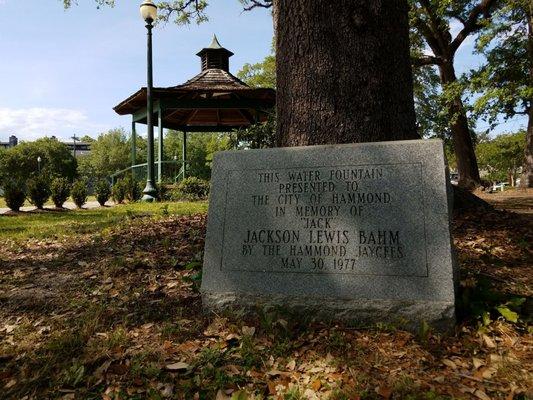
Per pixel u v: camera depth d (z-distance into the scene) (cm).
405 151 377
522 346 320
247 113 2312
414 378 286
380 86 513
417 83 3178
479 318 351
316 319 370
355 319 362
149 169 1652
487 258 552
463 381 282
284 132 533
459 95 2259
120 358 329
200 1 1662
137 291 470
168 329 371
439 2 2147
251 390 285
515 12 2091
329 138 507
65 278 528
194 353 334
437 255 350
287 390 281
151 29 1634
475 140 3331
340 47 509
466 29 2348
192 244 657
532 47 2103
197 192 1775
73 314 418
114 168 7325
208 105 1898
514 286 450
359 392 272
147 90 1648
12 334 384
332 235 382
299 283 382
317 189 396
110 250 654
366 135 504
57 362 328
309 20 515
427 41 2462
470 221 739
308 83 514
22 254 673
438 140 372
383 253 365
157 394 280
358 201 381
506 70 2217
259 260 398
